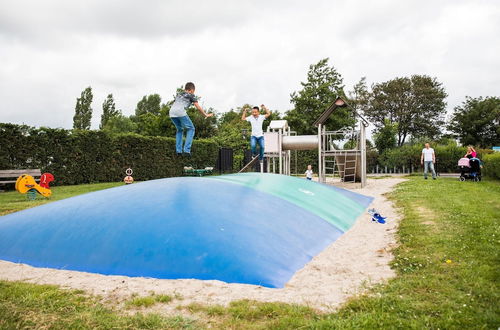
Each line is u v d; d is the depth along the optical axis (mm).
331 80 38094
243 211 6129
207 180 7832
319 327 3023
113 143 19500
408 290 3834
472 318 3109
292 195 8180
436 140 54250
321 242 6172
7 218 7051
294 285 4305
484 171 18453
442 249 5281
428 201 9898
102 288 4199
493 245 5281
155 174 21812
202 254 4820
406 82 58469
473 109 50250
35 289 4113
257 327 3094
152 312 3453
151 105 70312
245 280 4398
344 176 18094
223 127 44375
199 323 3184
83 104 60344
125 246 5133
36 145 16062
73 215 6223
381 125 59344
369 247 5992
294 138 16969
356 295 3799
